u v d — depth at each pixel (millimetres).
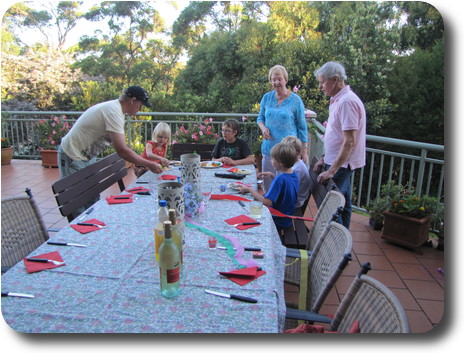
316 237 2055
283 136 3295
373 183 11000
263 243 1563
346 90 2541
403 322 892
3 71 11500
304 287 1740
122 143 2582
